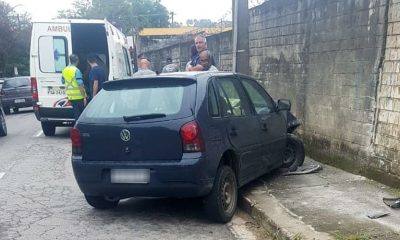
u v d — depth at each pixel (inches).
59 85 482.0
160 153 209.0
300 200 235.0
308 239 183.9
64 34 482.6
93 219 230.4
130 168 211.2
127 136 212.2
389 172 252.1
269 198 240.8
